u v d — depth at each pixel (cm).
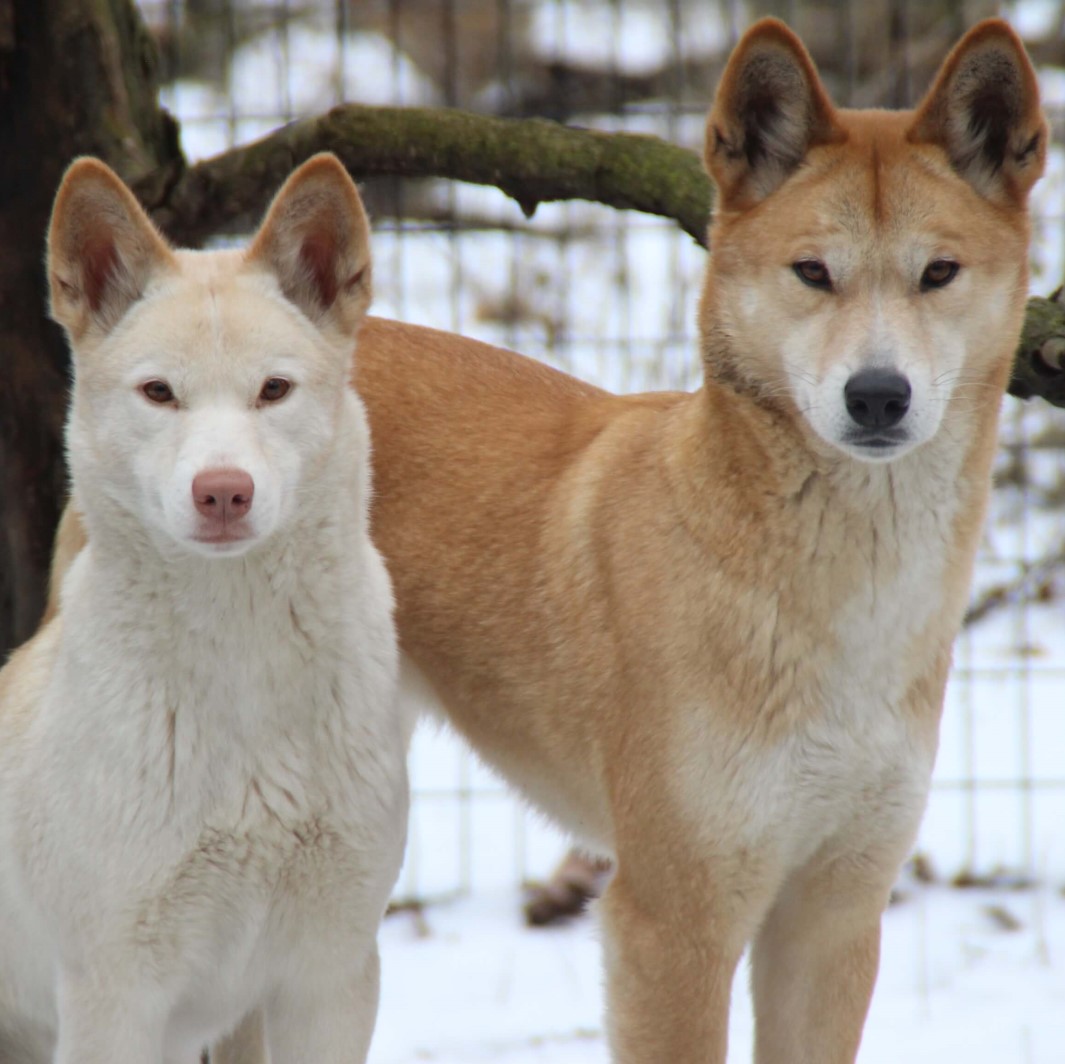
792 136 729
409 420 879
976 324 707
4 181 983
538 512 820
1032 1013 983
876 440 673
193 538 639
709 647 723
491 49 2228
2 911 731
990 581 1548
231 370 666
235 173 980
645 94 2153
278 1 1981
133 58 1024
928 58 1773
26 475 993
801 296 704
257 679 682
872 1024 970
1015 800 1288
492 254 1681
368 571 721
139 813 671
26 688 731
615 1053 741
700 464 737
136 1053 684
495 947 1092
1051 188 1623
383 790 711
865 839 743
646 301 1570
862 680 721
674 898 732
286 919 707
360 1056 733
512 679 813
